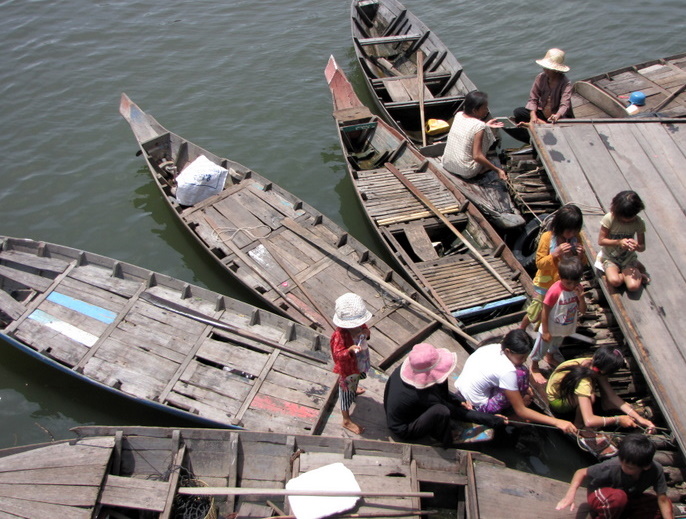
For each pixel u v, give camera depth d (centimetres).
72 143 1262
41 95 1402
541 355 663
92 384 763
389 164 1042
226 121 1313
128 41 1602
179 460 579
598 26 1502
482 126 903
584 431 592
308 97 1377
